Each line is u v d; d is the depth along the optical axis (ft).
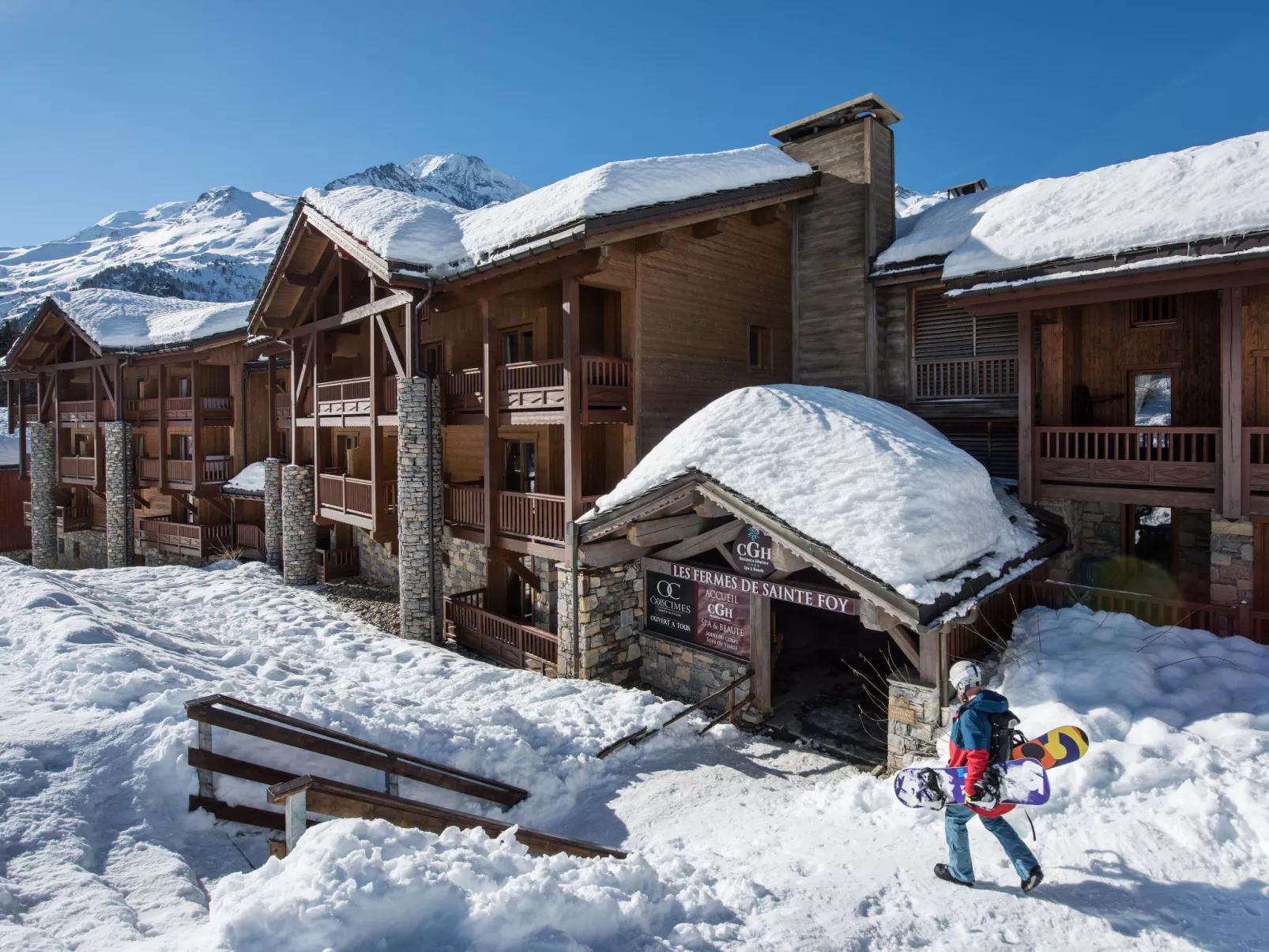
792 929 13.99
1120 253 32.58
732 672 35.76
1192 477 32.91
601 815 24.97
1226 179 33.55
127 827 16.61
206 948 10.43
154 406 89.76
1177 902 15.10
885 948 13.56
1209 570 38.22
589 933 12.82
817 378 53.57
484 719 29.55
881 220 51.70
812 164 53.57
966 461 33.94
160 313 96.17
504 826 19.66
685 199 42.80
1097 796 19.61
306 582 66.74
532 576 49.62
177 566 79.66
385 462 66.28
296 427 66.18
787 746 31.37
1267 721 22.61
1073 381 39.65
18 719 20.08
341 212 51.01
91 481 94.89
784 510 29.09
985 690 16.26
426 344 57.41
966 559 28.30
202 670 27.02
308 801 15.42
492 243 43.47
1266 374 33.53
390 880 11.79
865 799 22.34
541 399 42.75
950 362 48.19
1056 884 15.94
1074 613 31.96
